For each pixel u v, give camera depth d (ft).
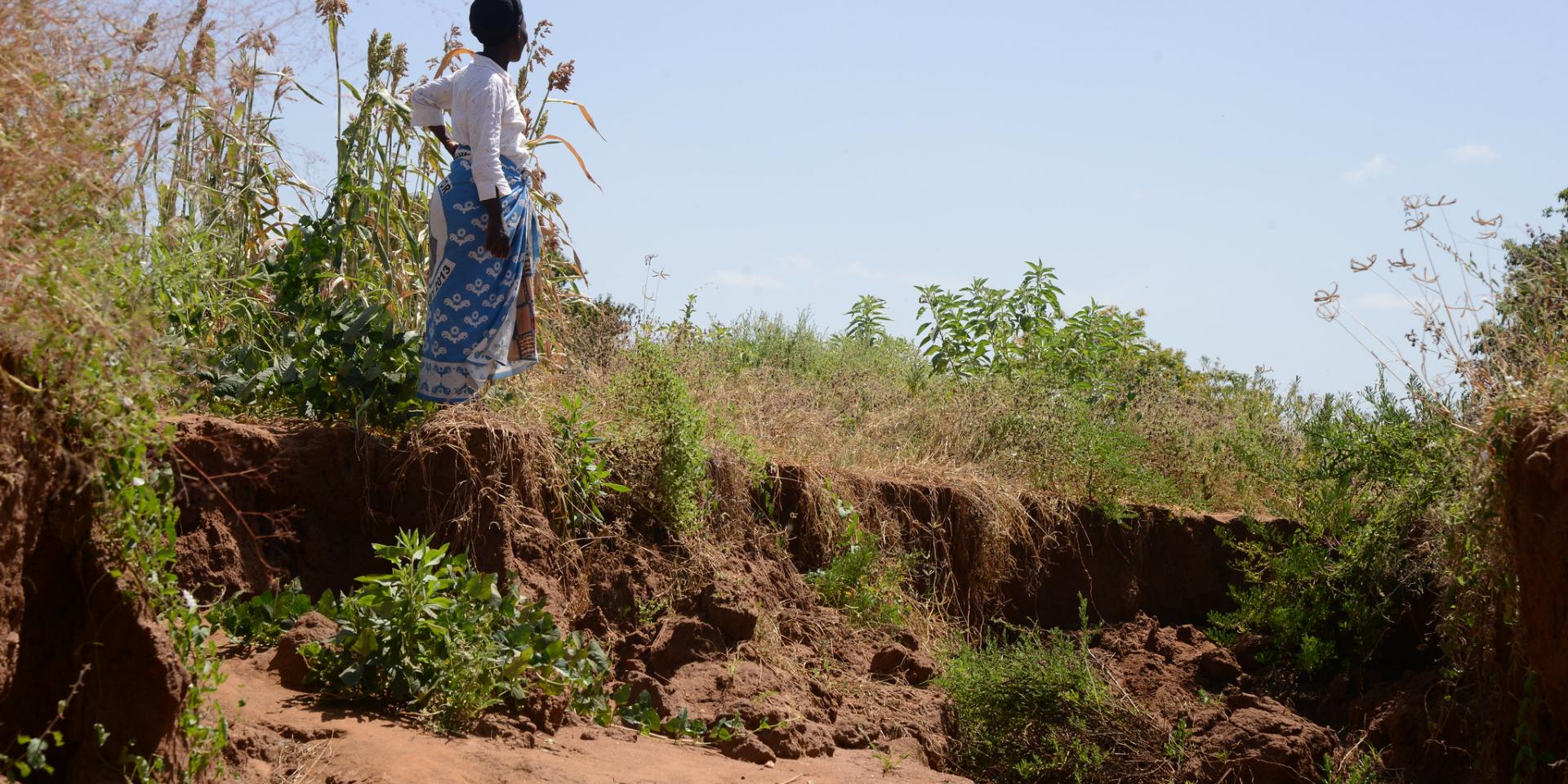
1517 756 17.40
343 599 16.81
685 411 24.02
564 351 25.16
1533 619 16.83
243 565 17.85
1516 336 18.31
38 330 9.91
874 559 26.94
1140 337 40.57
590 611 20.98
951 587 28.81
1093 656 28.17
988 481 30.19
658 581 22.49
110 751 11.18
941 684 24.53
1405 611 26.68
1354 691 26.76
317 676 15.93
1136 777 24.27
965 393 34.01
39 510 10.39
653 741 18.28
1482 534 17.65
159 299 14.75
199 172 21.56
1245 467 34.27
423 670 16.10
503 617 17.63
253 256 22.61
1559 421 16.35
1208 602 31.58
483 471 19.90
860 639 25.18
